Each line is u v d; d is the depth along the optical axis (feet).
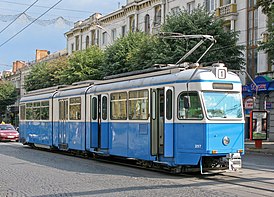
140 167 53.98
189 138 44.75
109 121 58.03
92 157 68.03
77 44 195.62
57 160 64.03
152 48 93.76
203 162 45.32
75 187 38.81
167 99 46.98
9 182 42.27
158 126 48.29
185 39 88.43
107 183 40.93
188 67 47.98
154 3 141.79
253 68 110.73
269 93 106.73
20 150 84.74
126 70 106.63
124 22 159.02
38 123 84.69
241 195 34.19
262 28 107.04
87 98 64.54
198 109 44.34
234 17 114.52
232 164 44.91
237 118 45.83
